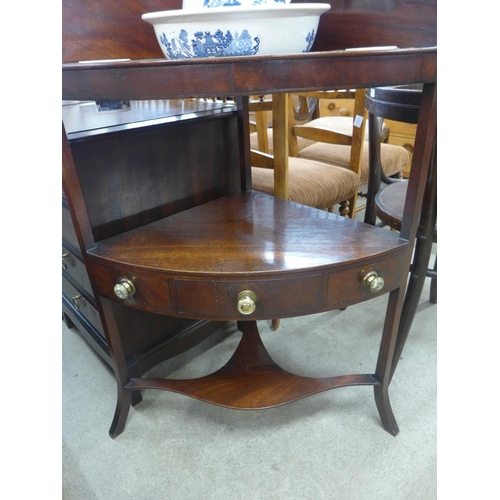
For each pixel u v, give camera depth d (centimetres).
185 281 60
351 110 245
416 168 60
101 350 102
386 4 65
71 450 86
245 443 86
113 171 74
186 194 89
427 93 55
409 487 76
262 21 48
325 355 110
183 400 98
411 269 88
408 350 111
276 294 60
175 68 47
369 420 90
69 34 76
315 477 78
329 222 76
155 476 80
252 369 87
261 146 144
